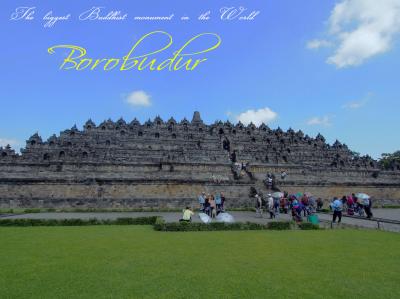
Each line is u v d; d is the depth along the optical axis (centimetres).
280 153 7256
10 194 4506
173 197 4816
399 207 5197
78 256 1505
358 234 2281
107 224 2825
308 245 1827
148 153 6450
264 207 4406
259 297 1003
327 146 8500
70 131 7019
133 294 1016
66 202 4384
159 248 1706
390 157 10756
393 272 1281
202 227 2466
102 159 5606
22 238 2009
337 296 1020
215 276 1210
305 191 5447
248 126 8575
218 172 5800
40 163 5225
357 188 5756
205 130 8100
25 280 1142
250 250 1675
